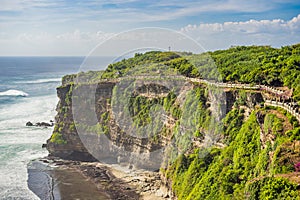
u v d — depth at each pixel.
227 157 39.81
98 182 54.81
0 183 53.94
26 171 59.53
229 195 35.03
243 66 50.50
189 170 44.19
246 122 40.59
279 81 43.38
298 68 43.81
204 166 42.91
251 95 41.44
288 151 28.78
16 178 56.28
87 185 54.06
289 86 40.84
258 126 37.59
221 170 39.03
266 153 32.03
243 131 39.84
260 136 35.78
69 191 52.28
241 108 43.28
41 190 52.06
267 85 43.53
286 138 30.45
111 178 55.69
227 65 53.72
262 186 26.91
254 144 36.84
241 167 36.59
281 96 37.88
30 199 48.78
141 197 49.34
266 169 30.81
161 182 50.78
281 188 25.27
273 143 31.59
